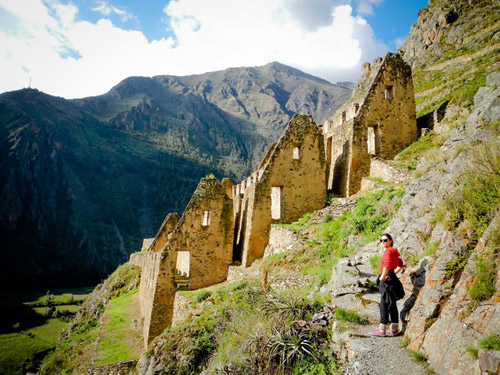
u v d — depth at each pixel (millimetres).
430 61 53250
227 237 21688
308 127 22094
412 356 6629
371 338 7461
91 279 122625
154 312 19875
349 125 22172
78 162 190750
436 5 64375
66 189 166625
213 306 15789
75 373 21359
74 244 140125
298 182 21297
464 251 7242
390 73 22750
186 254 23266
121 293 39062
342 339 7855
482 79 22875
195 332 14430
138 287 37281
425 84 42000
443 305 6883
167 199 183625
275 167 21031
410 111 22656
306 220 19234
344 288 9969
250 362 9180
